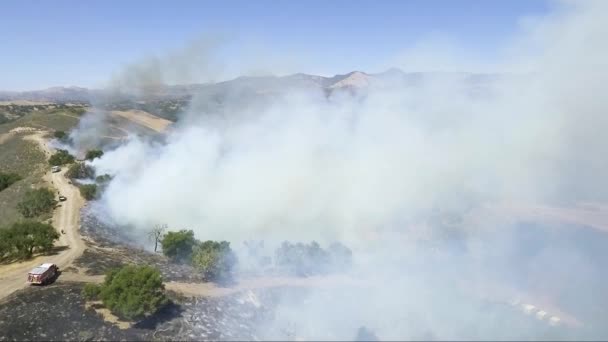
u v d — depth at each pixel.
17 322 30.69
